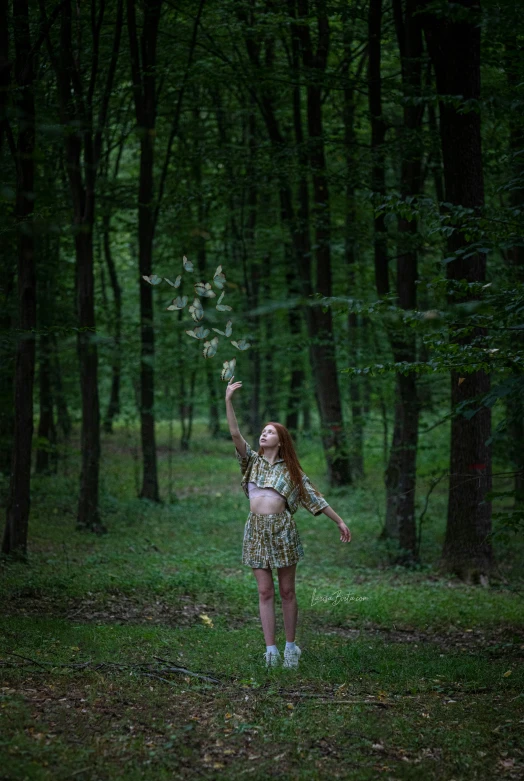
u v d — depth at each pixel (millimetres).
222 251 20078
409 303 10883
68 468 18672
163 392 20656
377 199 6273
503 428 5461
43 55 10094
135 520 13500
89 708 4121
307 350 20156
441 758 3771
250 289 20250
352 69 16016
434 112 11883
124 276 24875
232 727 4020
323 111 15602
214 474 20875
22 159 7742
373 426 15688
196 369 17922
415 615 7699
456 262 8734
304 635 6590
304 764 3629
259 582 5441
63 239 14305
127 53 12453
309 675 5145
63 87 9648
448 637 6957
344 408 20781
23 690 4332
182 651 5590
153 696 4410
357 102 14742
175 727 3969
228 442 27953
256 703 4398
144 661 5164
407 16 10273
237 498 17078
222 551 11266
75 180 11039
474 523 9852
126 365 15906
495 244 5984
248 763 3623
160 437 28281
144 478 15406
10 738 3600
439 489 17125
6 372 11562
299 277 17234
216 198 13766
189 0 12422
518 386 5074
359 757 3736
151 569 9039
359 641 6445
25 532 8930
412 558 10930
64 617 6555
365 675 5238
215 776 3453
